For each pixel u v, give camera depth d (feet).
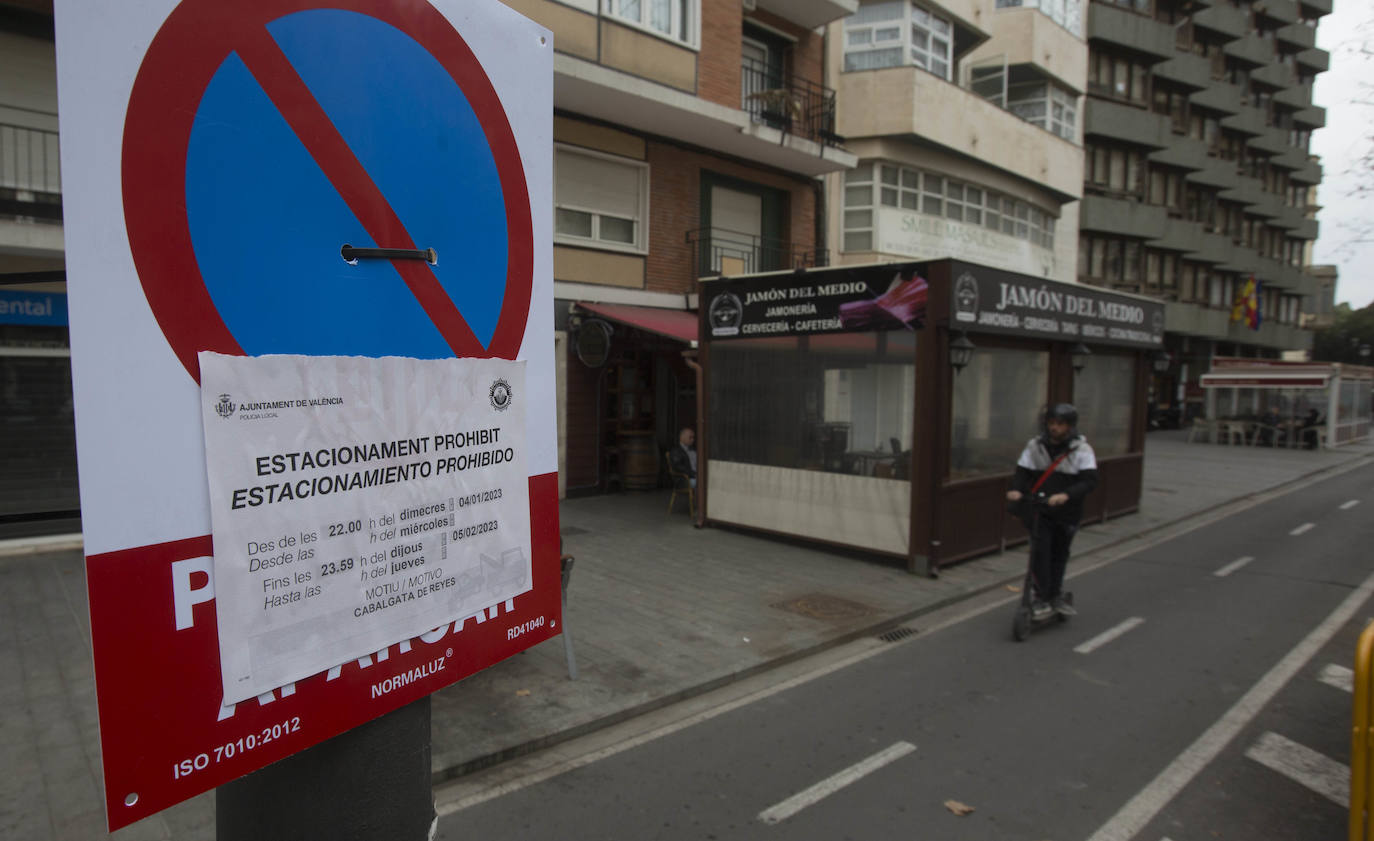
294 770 4.64
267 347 4.06
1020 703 16.26
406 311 4.79
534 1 34.22
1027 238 71.05
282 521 4.15
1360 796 9.67
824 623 21.03
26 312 27.63
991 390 28.48
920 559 25.93
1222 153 116.37
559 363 38.29
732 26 42.55
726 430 31.78
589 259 39.34
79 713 14.93
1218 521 38.55
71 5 3.35
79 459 3.40
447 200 5.06
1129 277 98.68
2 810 11.73
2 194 26.27
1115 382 37.27
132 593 3.58
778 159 47.01
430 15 4.92
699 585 24.47
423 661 4.99
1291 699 16.48
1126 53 94.99
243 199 3.96
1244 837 11.37
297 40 4.19
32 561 26.09
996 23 71.46
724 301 31.42
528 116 5.70
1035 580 20.79
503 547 5.59
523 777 13.20
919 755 13.96
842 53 54.65
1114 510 37.42
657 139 42.01
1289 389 80.79
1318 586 25.91
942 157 58.34
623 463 41.63
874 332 27.07
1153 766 13.52
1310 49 129.90
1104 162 94.07
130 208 3.54
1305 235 136.05
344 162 4.42
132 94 3.54
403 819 4.98
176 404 3.71
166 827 11.39
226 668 3.92
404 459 4.79
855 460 27.78
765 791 12.71
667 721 15.47
